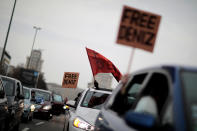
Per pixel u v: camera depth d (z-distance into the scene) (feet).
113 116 10.84
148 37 11.84
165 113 7.23
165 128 6.54
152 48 11.76
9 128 22.12
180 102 6.47
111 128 9.52
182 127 5.95
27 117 39.91
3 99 18.97
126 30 11.92
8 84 25.46
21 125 36.09
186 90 6.71
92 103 23.91
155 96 9.96
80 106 23.43
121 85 13.10
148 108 8.32
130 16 11.96
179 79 6.96
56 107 74.18
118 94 12.62
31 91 45.50
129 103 13.64
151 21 11.88
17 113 25.13
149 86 9.83
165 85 9.23
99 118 13.04
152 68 9.69
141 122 6.43
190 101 6.52
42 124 41.57
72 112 23.16
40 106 51.03
